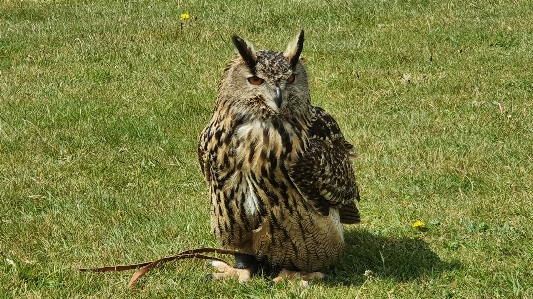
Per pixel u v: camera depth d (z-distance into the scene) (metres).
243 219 10.61
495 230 12.91
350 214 12.09
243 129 10.11
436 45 22.97
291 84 10.15
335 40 23.83
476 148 16.02
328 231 11.02
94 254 12.31
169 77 20.92
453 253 12.31
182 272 11.60
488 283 11.19
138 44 23.55
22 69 21.55
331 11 26.12
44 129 17.38
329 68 21.33
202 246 12.59
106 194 14.33
